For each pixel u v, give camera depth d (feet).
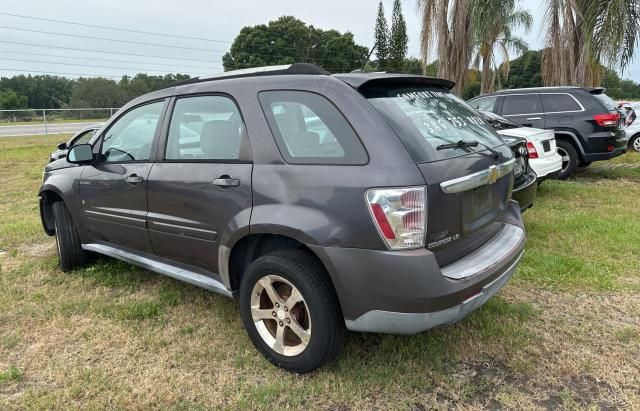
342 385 9.14
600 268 14.49
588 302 12.42
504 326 11.08
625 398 8.71
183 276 11.33
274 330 9.91
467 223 8.95
